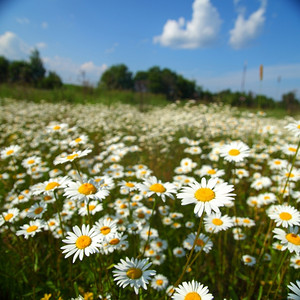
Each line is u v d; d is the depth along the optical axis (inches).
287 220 14.5
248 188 31.0
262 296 17.2
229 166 27.4
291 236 13.9
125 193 25.4
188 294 11.2
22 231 16.5
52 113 73.6
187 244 18.7
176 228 22.8
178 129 53.3
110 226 14.9
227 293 18.6
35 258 18.8
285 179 22.2
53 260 19.6
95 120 66.4
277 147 37.9
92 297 14.7
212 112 70.8
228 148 15.6
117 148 34.1
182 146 44.2
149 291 16.4
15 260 18.9
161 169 35.9
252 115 58.9
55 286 17.2
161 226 23.6
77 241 11.8
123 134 54.6
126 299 16.2
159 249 18.8
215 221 16.5
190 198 11.8
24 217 20.6
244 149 15.1
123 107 102.4
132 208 22.0
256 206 24.0
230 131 48.1
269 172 34.9
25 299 16.9
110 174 26.6
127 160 36.1
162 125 59.0
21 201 23.6
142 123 67.2
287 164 25.7
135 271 11.9
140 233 19.7
